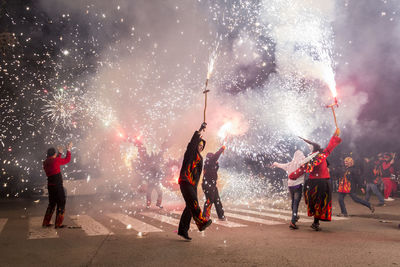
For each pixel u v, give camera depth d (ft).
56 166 25.85
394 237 21.88
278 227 26.11
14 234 23.03
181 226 20.85
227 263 15.58
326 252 17.53
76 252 17.84
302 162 25.31
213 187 28.32
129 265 15.35
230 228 25.54
